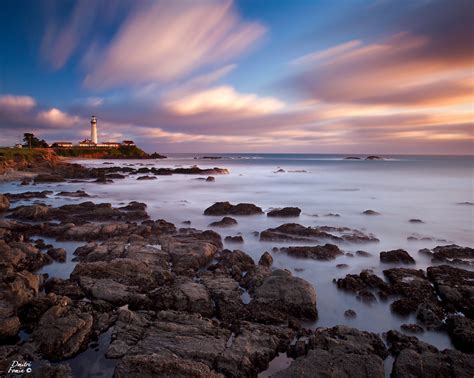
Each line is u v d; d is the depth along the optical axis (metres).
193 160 165.00
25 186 47.59
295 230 19.92
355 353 7.99
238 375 7.49
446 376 7.25
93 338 9.01
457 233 21.39
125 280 12.39
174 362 7.30
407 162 129.62
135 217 24.27
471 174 65.81
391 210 29.12
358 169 86.38
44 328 8.80
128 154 163.75
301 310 10.49
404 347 8.55
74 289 11.54
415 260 16.02
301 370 7.29
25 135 118.69
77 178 59.66
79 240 18.38
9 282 10.94
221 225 22.98
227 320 10.13
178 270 13.66
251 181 57.28
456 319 9.73
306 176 67.19
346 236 19.45
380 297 11.96
